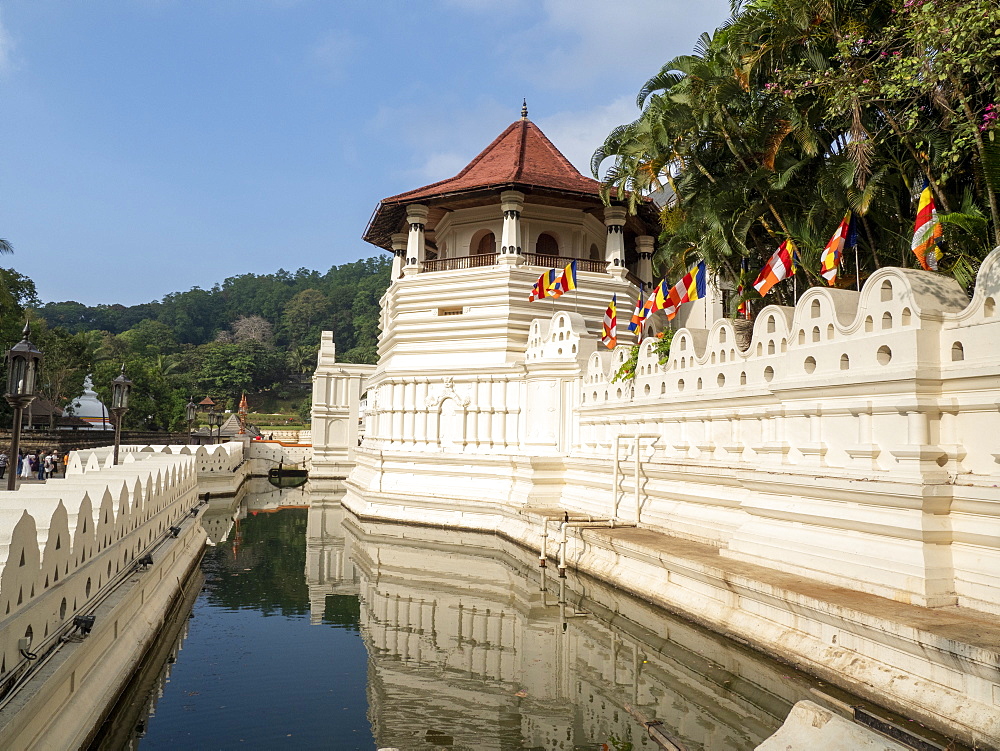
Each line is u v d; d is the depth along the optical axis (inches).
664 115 737.0
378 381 1469.0
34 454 1534.2
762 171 693.3
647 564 660.1
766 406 596.4
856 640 410.9
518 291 1261.1
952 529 419.2
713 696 471.8
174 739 409.7
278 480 2401.6
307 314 6791.3
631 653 563.5
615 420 902.4
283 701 472.4
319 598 758.5
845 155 658.2
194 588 806.5
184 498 972.6
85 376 2982.3
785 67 666.2
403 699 476.1
